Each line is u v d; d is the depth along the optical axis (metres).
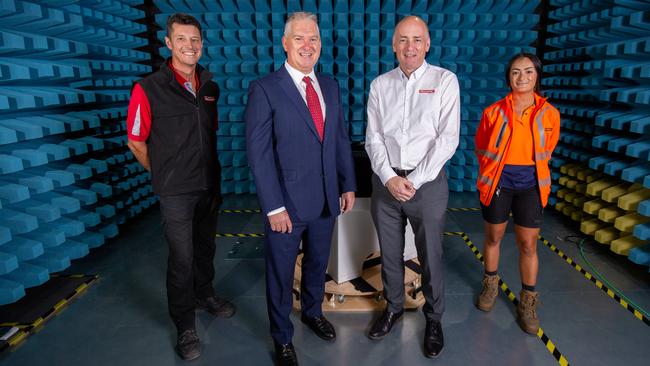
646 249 2.41
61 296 2.24
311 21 1.42
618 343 1.82
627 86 2.85
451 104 1.57
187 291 1.77
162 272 2.59
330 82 1.61
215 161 1.86
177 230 1.70
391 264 1.82
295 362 1.65
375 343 1.84
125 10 3.45
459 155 4.19
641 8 2.62
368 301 2.14
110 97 3.28
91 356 1.78
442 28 3.95
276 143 1.51
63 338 1.91
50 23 2.34
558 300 2.18
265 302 2.22
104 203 3.12
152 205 4.02
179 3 3.85
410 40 1.54
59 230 2.40
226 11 3.88
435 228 1.66
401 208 1.69
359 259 2.14
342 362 1.72
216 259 2.76
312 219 1.56
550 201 3.63
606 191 2.76
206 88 1.75
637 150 2.42
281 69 1.50
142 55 3.81
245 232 3.24
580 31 3.40
